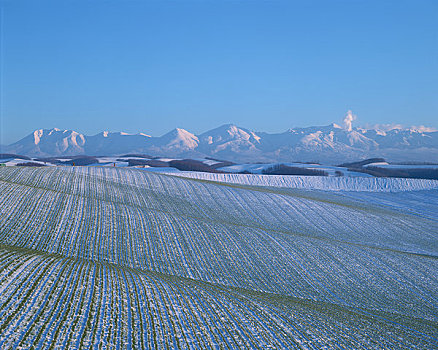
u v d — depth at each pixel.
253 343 19.42
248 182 112.19
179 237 44.38
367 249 48.03
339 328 23.41
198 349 17.86
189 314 22.02
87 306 20.70
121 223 46.66
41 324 17.92
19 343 16.05
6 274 23.52
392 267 41.75
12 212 44.53
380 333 23.58
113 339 17.53
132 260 35.62
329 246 47.50
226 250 41.91
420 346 22.41
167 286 27.06
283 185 112.06
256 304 26.05
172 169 150.25
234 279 34.09
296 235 51.97
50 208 48.25
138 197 64.88
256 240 46.62
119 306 21.41
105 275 27.00
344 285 35.56
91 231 42.41
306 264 40.25
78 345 16.58
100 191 64.62
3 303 19.47
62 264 28.02
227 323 21.56
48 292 21.77
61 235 39.81
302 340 20.69
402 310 30.80
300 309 26.45
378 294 34.16
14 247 33.66
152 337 18.33
